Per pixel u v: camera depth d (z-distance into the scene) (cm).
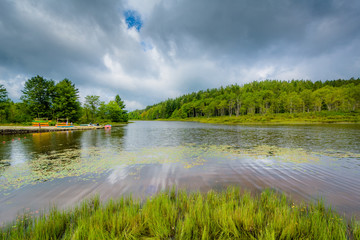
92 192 582
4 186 638
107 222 372
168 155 1185
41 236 332
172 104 16388
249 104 10069
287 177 737
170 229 357
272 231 334
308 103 9044
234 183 667
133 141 1934
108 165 928
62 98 4228
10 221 411
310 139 2005
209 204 460
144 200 515
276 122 6512
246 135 2516
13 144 1653
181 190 593
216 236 340
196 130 3606
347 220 400
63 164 947
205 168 873
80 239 321
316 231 329
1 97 3894
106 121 7150
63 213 402
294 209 436
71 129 3450
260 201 497
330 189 607
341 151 1309
